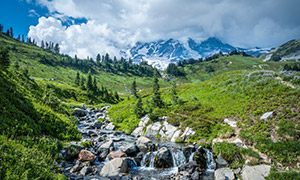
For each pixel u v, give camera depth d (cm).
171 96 5775
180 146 2464
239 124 2473
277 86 3098
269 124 2139
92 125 4278
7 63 5788
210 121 2948
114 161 1767
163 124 3416
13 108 1962
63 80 16100
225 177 1570
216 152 2058
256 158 1725
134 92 9462
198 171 1719
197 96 4744
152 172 1780
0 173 1020
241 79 4294
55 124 2509
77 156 1981
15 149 1303
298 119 1994
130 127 3791
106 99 12369
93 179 1509
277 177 1409
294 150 1609
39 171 1245
